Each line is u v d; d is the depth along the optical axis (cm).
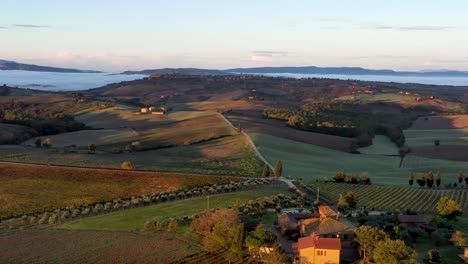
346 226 7894
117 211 10875
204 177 13488
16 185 12719
